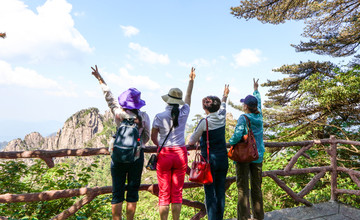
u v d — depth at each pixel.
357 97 9.05
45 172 3.75
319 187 8.59
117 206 2.31
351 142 3.65
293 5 9.87
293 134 11.12
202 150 2.77
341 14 10.36
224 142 2.77
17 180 3.50
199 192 6.48
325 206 3.71
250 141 2.81
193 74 2.94
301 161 8.39
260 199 3.03
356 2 9.71
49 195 2.41
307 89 10.73
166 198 2.48
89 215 3.75
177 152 2.48
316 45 12.75
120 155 2.12
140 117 2.32
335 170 3.91
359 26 10.34
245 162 2.84
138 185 2.41
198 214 3.14
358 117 9.58
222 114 2.78
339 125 10.30
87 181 3.66
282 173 3.54
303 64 15.38
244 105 2.99
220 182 2.79
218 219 2.76
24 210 3.56
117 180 2.32
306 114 11.00
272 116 11.52
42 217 3.55
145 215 6.63
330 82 10.20
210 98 2.69
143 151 2.44
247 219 2.92
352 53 11.75
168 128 2.47
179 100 2.54
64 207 3.71
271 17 10.50
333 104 9.92
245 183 2.93
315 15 10.66
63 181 3.65
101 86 2.48
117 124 2.35
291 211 3.57
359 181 3.55
